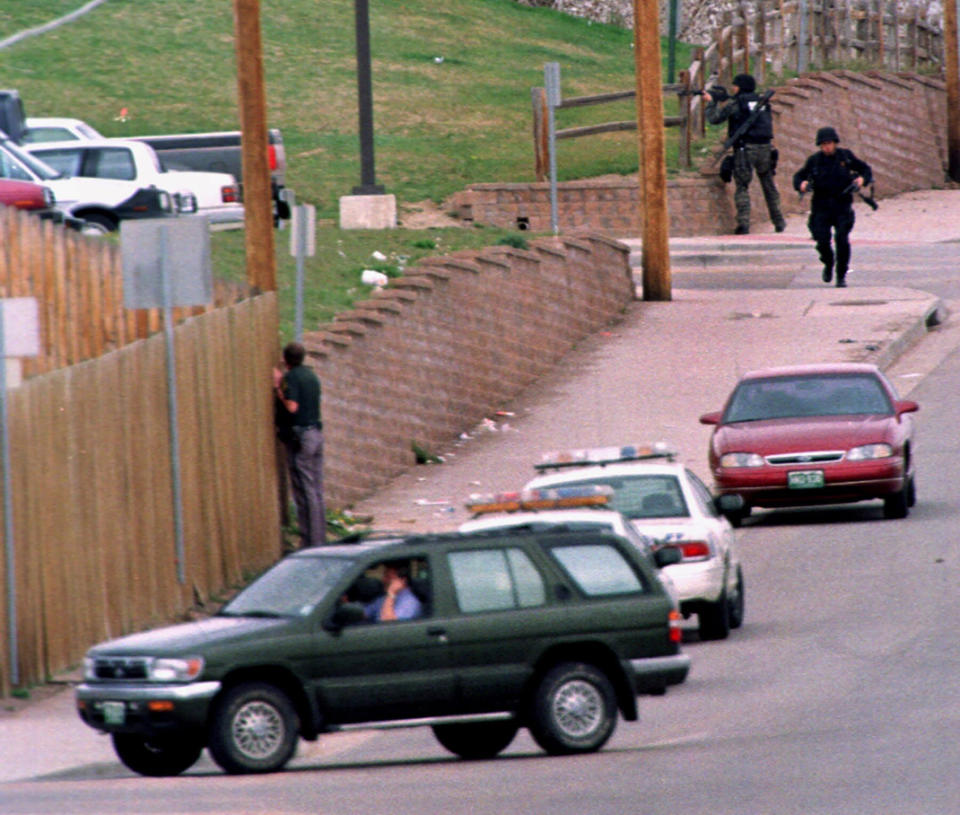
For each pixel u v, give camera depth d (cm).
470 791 3875
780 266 13812
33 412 5547
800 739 4347
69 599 5691
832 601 6275
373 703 4353
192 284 6312
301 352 7338
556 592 4528
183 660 4203
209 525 6700
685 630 6394
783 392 8156
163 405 6369
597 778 4006
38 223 6059
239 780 4147
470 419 10162
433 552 4503
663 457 6462
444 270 10331
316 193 14538
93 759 4588
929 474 8544
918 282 12975
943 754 4016
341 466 8650
